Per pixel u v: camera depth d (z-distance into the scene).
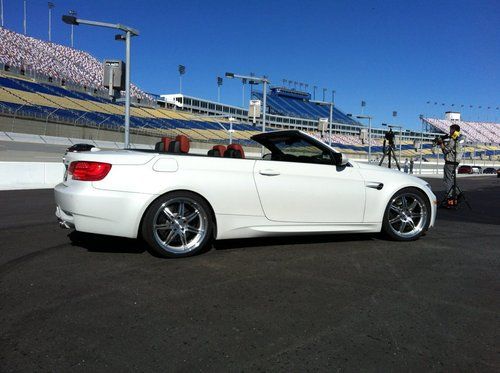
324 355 2.53
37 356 2.45
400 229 5.44
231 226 4.55
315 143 5.13
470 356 2.56
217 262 4.30
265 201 4.64
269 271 4.06
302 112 98.19
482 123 125.38
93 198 4.10
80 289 3.48
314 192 4.86
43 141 39.19
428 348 2.64
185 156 4.41
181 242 4.43
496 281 3.92
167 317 2.99
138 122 55.88
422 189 5.45
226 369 2.36
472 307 3.29
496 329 2.92
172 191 4.30
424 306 3.30
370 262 4.46
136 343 2.62
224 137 61.91
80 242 4.99
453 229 6.53
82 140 43.09
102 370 2.32
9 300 3.23
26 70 57.09
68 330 2.77
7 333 2.71
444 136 9.49
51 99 51.28
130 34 13.93
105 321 2.91
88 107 54.16
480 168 71.06
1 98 44.38
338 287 3.68
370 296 3.48
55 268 4.01
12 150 33.22
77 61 74.75
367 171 5.20
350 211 5.05
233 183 4.50
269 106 91.19
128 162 4.21
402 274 4.07
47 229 5.79
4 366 2.33
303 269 4.16
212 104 88.50
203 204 4.43
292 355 2.52
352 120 105.69
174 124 62.09
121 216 4.15
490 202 11.28
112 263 4.19
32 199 9.71
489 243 5.50
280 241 5.24
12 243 4.95
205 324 2.90
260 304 3.26
